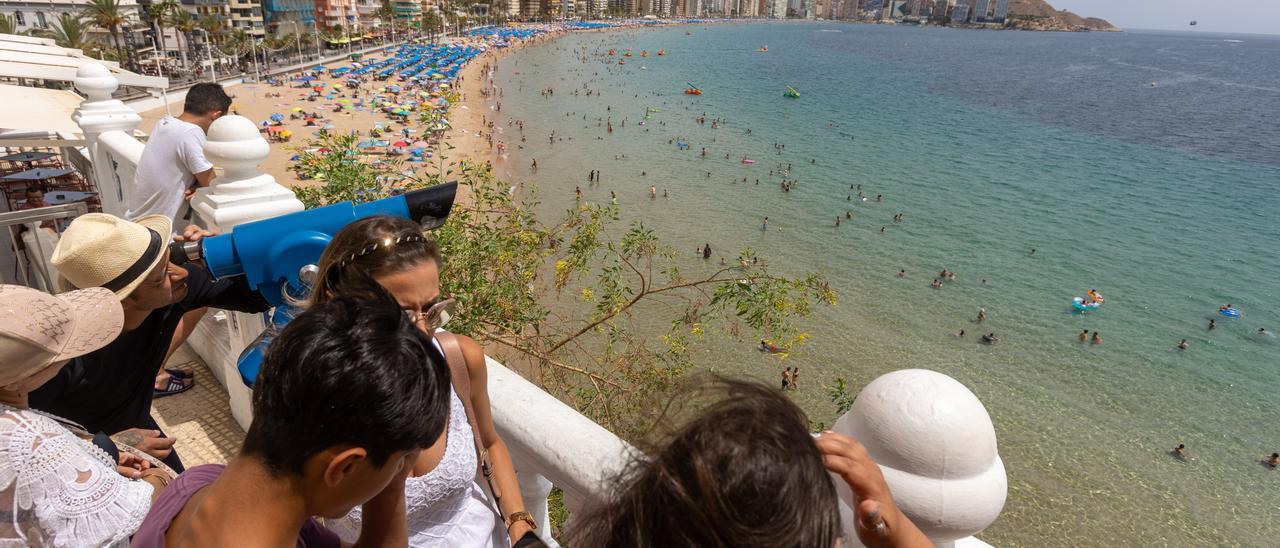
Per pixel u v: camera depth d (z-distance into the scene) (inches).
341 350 48.3
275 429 49.4
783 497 39.5
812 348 1106.7
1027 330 1245.1
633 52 6889.8
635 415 297.4
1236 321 1320.1
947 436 64.1
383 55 5004.9
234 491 52.6
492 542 94.7
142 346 114.3
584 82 4328.3
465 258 273.1
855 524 59.4
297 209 175.8
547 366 340.5
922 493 64.9
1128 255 1643.7
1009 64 7721.5
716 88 4338.1
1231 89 6279.5
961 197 2069.4
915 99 4392.2
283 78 3513.8
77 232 97.3
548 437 102.1
